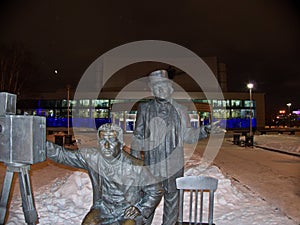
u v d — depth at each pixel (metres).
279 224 5.45
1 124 2.95
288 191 8.09
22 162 2.92
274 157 15.80
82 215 5.79
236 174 10.70
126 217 3.03
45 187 7.99
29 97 41.59
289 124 70.25
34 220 3.13
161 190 3.32
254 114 48.12
